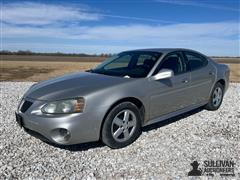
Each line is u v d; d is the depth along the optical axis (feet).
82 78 15.01
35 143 14.33
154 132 15.92
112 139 13.28
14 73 71.41
